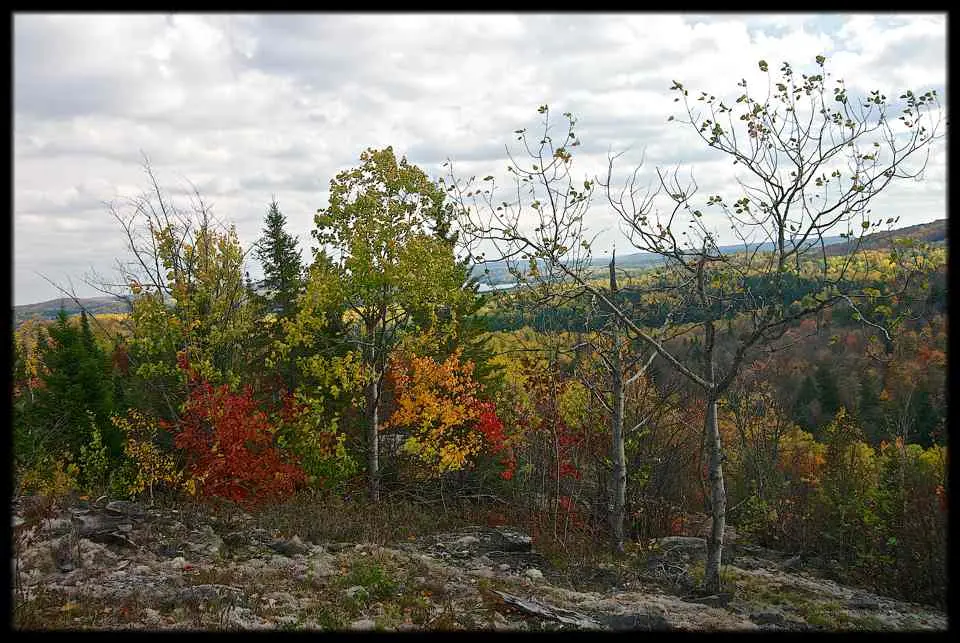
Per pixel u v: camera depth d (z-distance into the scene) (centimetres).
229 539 1320
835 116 1072
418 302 2047
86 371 2855
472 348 2733
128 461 1905
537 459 2177
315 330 2148
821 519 2380
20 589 834
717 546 1268
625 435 1919
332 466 1944
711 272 1230
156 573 1029
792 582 1536
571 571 1402
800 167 1095
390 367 2155
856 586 1723
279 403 2206
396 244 2088
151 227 2209
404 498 2172
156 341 2009
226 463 1617
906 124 1023
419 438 2119
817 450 3038
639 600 1171
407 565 1230
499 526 1888
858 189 1021
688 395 2206
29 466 1777
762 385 2541
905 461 2053
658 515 2203
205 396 1700
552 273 1423
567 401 2086
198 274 2161
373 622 859
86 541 1112
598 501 2172
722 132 1118
